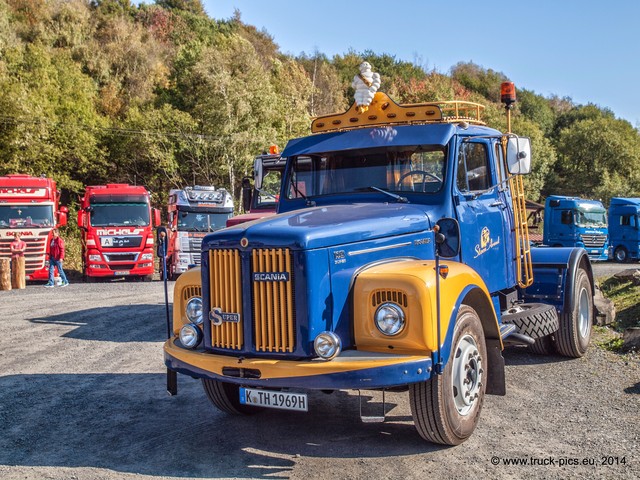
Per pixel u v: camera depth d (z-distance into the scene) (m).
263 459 4.91
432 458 4.80
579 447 4.96
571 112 86.19
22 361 8.50
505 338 6.36
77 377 7.61
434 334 4.55
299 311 4.53
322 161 6.34
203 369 4.86
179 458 4.97
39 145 33.16
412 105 6.08
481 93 83.69
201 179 37.94
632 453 4.80
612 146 61.62
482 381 5.26
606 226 30.80
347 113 6.38
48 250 21.36
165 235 5.69
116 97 47.81
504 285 6.74
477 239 6.13
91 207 21.97
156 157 36.44
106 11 67.56
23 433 5.63
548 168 61.69
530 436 5.23
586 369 7.39
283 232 4.60
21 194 21.14
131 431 5.64
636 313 10.09
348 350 4.68
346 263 4.78
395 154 6.02
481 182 6.42
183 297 5.41
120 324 11.29
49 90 36.84
